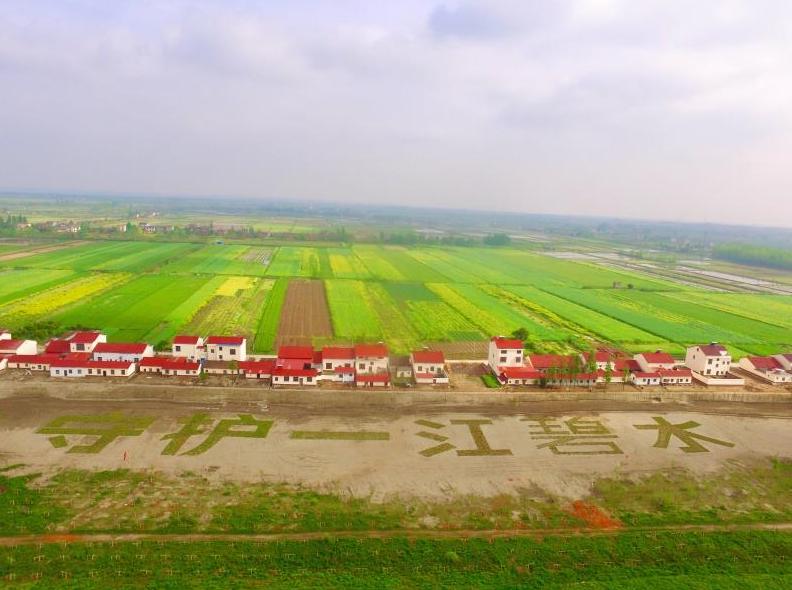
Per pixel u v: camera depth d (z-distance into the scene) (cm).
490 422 8756
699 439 8475
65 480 6531
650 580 5244
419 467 7256
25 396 8975
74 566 5078
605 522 6200
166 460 7119
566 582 5197
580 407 9531
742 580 5294
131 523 5759
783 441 8556
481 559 5469
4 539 5409
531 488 6869
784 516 6462
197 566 5153
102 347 10244
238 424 8294
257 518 5953
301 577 5097
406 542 5662
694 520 6319
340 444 7806
